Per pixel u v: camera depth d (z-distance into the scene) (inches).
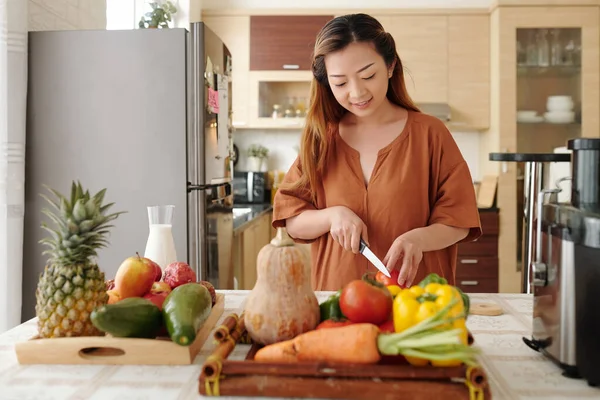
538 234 37.8
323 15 177.5
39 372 34.4
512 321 45.6
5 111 79.0
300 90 184.2
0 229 79.0
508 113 166.9
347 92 53.1
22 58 81.9
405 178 58.7
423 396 29.4
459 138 189.9
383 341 30.4
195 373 34.3
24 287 88.9
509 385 32.4
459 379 30.4
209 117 94.7
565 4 164.9
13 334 42.4
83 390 31.7
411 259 48.4
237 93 179.6
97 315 34.5
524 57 166.9
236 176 185.3
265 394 30.5
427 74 174.6
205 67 91.9
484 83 174.1
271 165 195.8
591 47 165.6
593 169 34.0
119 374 34.1
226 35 179.0
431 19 173.8
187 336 34.6
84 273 37.2
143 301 36.5
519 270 165.6
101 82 90.4
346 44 51.7
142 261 40.7
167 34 90.4
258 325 33.8
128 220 91.1
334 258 60.5
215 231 99.2
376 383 29.8
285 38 178.2
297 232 60.1
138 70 90.4
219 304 45.8
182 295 36.7
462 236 57.8
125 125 90.7
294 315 33.5
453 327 31.3
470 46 173.9
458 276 167.0
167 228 55.8
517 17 165.8
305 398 30.3
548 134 167.9
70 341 35.6
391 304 33.8
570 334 33.0
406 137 59.5
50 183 90.6
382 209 58.6
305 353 31.0
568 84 166.7
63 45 90.0
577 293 32.7
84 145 90.6
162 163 90.7
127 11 141.4
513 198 165.3
